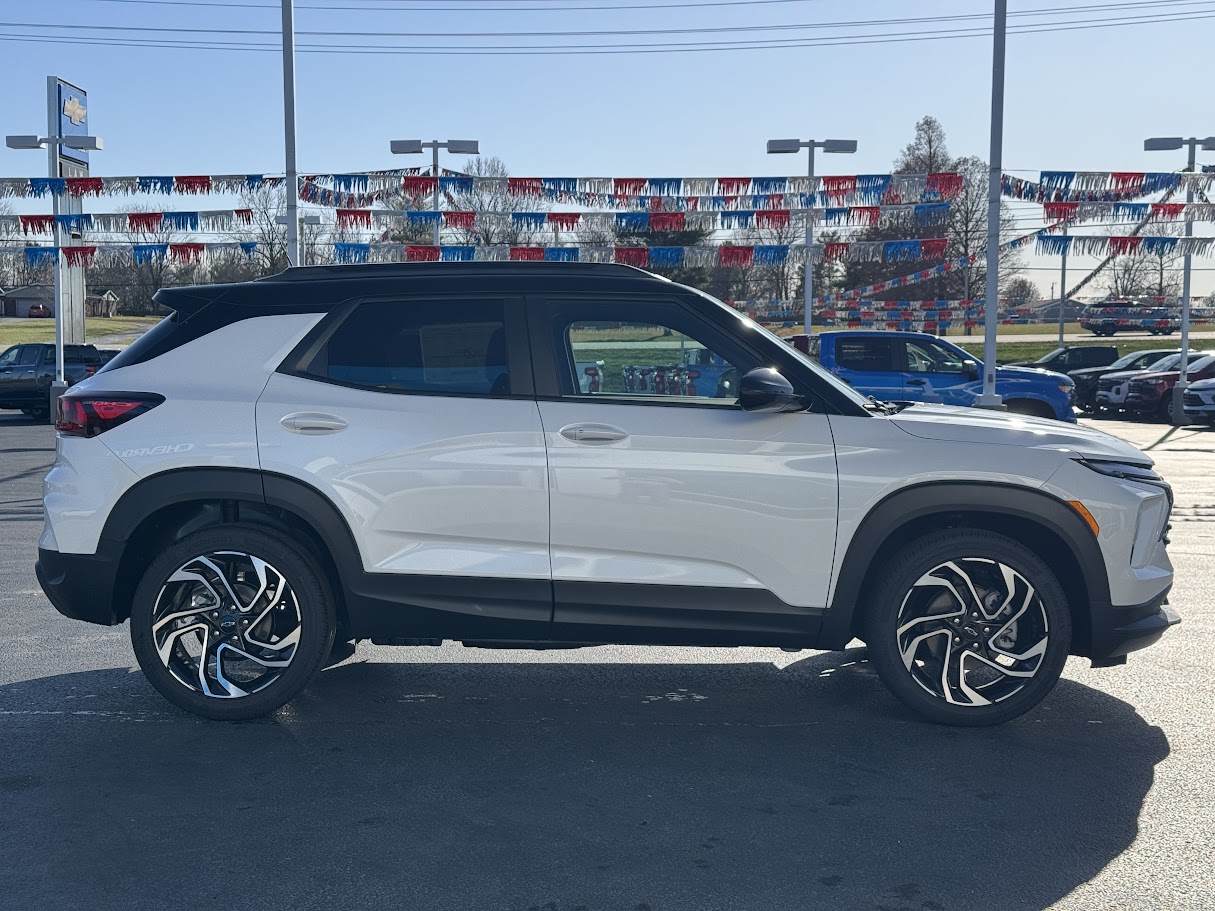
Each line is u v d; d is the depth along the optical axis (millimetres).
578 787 4242
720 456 4691
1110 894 3396
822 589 4746
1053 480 4711
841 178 17812
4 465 16078
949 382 16844
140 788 4203
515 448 4711
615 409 4746
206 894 3373
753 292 45406
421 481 4734
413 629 4809
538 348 4828
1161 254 17500
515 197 17875
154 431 4789
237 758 4523
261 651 4898
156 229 17938
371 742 4727
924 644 4906
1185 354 26281
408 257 17984
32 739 4727
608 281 4918
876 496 4699
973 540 4758
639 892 3398
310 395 4812
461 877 3490
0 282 83562
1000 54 16797
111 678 5590
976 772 4398
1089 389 28469
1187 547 9445
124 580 4965
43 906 3293
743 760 4535
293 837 3779
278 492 4738
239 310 4977
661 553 4727
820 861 3615
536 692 5461
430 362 4852
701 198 18125
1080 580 4852
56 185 17562
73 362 26109
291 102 17578
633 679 5695
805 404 4730
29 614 6895
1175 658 6020
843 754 4602
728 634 4770
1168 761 4516
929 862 3611
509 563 4738
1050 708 5195
